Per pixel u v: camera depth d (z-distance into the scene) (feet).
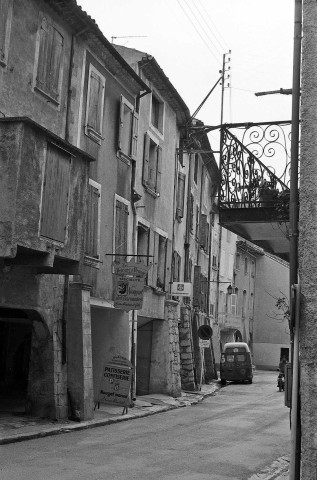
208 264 125.80
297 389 15.55
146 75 76.38
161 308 80.79
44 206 41.34
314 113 15.58
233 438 45.78
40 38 48.67
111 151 63.52
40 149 40.86
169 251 86.02
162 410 64.28
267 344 185.98
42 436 41.55
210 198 127.03
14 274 45.14
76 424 47.60
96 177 59.82
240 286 171.63
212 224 129.59
